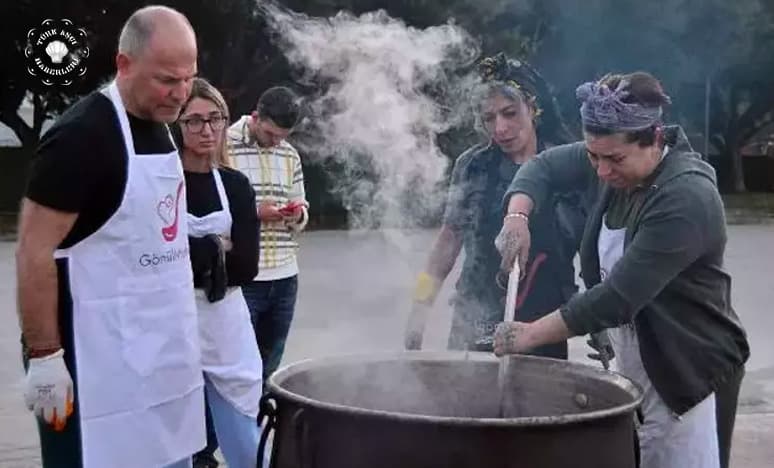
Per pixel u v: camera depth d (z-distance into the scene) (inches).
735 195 873.5
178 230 105.0
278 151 174.9
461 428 74.7
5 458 172.2
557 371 97.7
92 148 95.3
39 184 94.1
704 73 788.6
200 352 118.8
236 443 126.2
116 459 101.2
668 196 92.8
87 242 98.0
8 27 679.1
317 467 80.1
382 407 102.6
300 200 173.8
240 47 658.8
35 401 96.1
